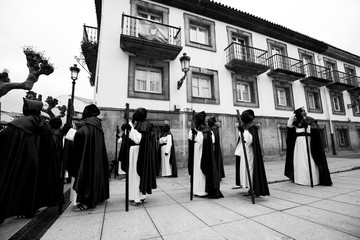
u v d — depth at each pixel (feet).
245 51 38.88
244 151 12.08
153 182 11.85
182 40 33.68
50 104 32.14
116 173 22.47
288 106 42.39
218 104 34.40
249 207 10.59
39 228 8.35
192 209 10.37
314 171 16.14
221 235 7.25
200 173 13.25
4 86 25.94
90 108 12.05
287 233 7.30
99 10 37.01
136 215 9.58
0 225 8.71
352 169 23.54
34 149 9.86
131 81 28.58
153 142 13.16
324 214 9.16
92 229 7.96
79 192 10.03
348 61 56.54
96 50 33.32
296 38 46.26
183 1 33.99
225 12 37.68
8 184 8.78
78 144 10.62
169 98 30.73
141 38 28.30
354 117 52.75
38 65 28.30
